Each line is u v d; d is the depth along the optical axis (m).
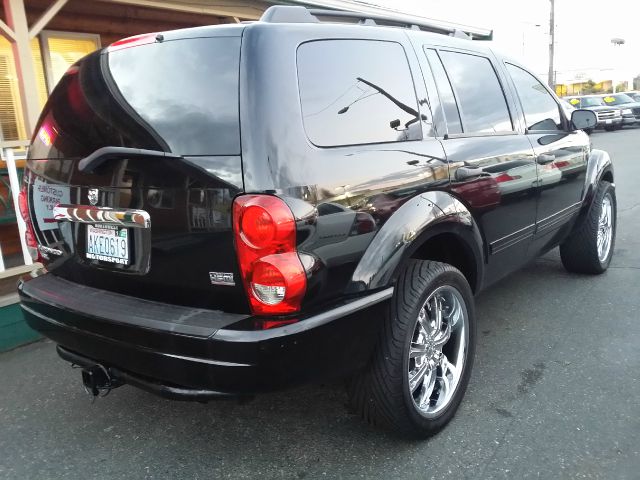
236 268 2.13
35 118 5.27
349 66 2.54
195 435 2.94
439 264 2.74
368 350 2.44
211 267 2.18
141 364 2.28
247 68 2.18
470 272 3.17
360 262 2.36
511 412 2.98
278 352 2.08
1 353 4.07
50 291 2.69
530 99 4.05
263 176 2.08
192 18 8.47
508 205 3.42
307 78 2.33
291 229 2.07
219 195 2.12
